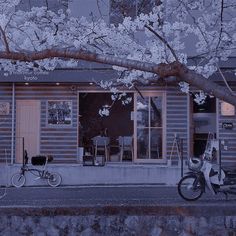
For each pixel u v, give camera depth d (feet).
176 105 61.36
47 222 32.86
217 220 32.86
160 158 61.67
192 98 61.93
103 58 17.25
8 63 28.73
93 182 55.42
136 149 62.03
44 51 17.47
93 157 57.47
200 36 28.60
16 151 61.98
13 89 61.82
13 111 61.77
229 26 28.58
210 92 16.17
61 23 28.14
